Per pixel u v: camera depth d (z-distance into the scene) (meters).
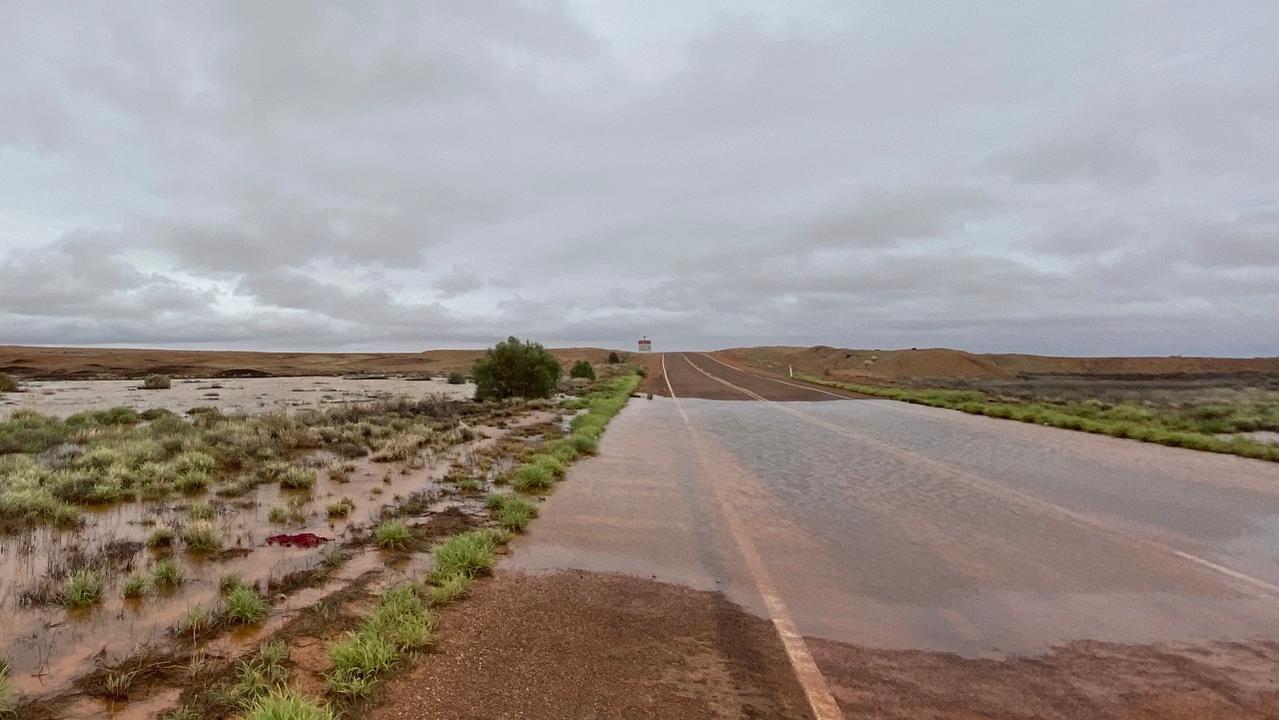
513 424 18.47
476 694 3.76
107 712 3.54
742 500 9.30
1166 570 6.25
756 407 25.31
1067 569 6.29
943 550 6.91
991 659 4.37
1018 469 11.77
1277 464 12.19
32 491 8.40
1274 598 5.53
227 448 12.46
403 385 46.47
